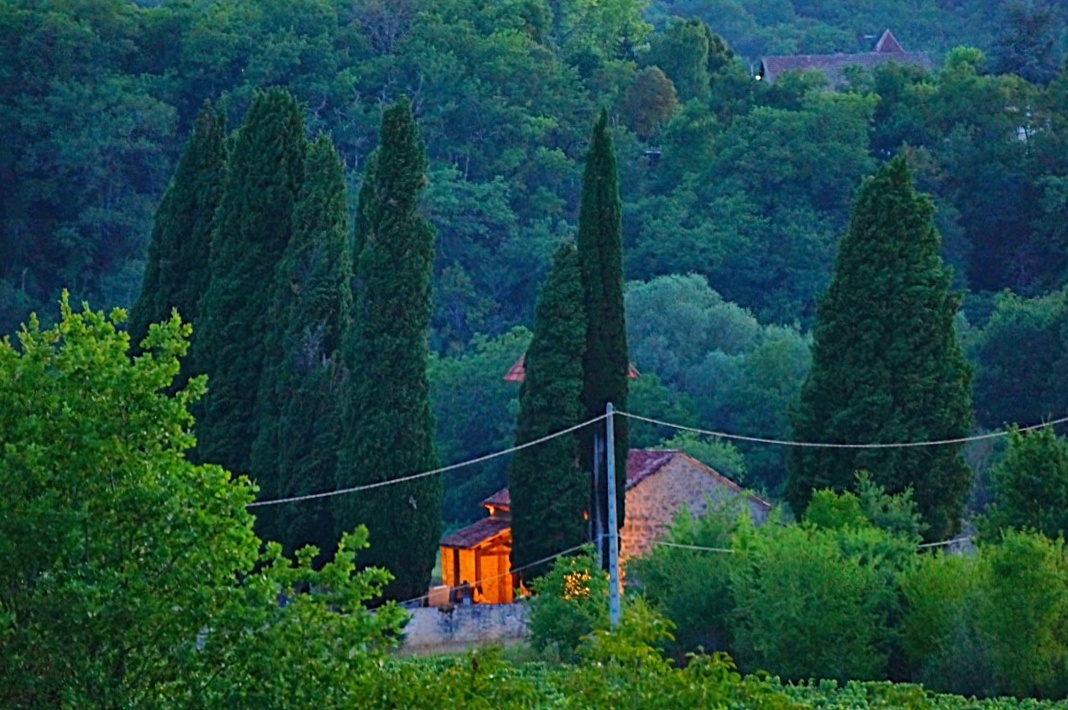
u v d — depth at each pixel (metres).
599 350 120.25
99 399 47.09
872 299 121.19
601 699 44.38
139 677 45.09
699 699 44.00
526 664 96.75
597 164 121.50
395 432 115.06
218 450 123.75
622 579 121.56
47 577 44.44
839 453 120.31
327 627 46.25
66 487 45.75
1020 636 93.12
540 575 117.62
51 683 44.47
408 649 109.50
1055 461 110.25
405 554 114.56
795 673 97.38
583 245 120.81
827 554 98.31
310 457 118.44
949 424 119.94
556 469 118.12
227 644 45.28
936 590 97.50
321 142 122.88
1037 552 93.44
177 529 45.94
